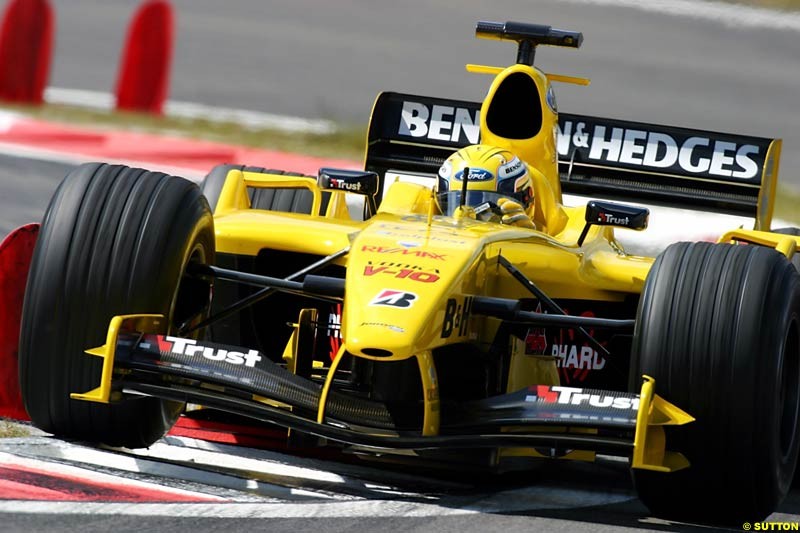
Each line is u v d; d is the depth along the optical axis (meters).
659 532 17.88
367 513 17.27
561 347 23.50
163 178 19.88
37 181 46.28
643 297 18.62
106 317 18.80
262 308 23.92
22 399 19.61
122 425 19.30
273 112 70.50
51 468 18.11
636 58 89.69
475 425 17.94
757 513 18.47
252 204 28.36
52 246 19.00
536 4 100.62
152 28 67.94
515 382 20.34
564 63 86.94
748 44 94.50
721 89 84.81
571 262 22.19
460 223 21.52
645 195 29.89
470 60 89.19
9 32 66.06
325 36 92.50
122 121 61.06
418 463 19.20
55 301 18.80
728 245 18.98
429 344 17.88
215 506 16.88
